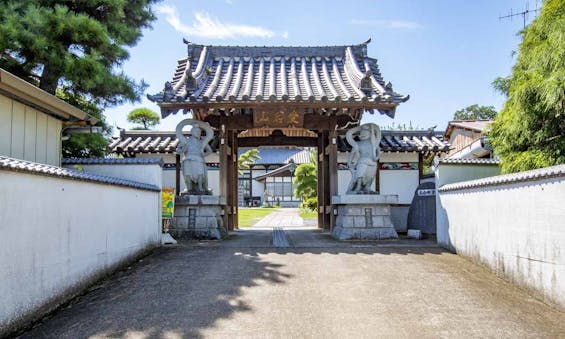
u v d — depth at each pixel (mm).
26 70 10078
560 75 6238
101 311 4867
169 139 14570
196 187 10773
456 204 8008
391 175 13820
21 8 9867
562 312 4676
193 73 11414
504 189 6051
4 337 3879
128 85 11852
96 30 9961
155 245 8688
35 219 4461
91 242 5844
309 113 11922
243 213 28391
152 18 13695
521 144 7883
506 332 4270
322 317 4707
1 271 3859
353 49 13078
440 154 14359
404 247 8719
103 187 6266
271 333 4273
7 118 6883
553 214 4805
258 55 13406
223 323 4523
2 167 3832
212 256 7730
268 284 5910
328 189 13703
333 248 8562
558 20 6520
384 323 4535
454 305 5062
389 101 9867
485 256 6711
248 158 43000
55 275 4871
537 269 5191
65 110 8086
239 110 11781
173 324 4492
